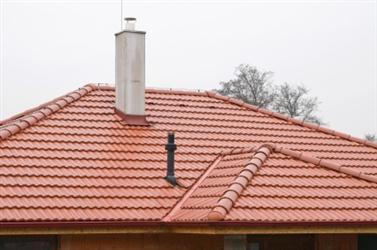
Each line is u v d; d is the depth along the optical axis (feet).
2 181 55.16
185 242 56.44
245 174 56.03
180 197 58.23
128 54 69.41
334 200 55.06
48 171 57.88
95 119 67.97
